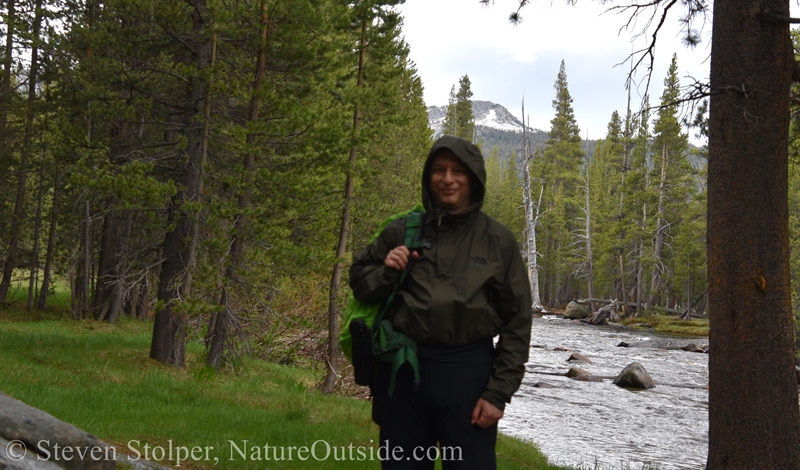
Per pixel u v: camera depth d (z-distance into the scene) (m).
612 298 73.62
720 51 7.27
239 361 15.61
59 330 19.39
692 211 57.03
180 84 15.37
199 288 14.48
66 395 9.09
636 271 63.38
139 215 18.70
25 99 25.56
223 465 6.22
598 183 75.12
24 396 8.40
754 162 6.98
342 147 14.65
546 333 41.69
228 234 14.37
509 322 3.04
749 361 6.87
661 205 57.53
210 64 13.85
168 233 14.58
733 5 7.20
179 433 7.55
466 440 2.94
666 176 57.59
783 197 7.05
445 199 3.10
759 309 6.88
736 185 7.03
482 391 2.98
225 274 14.87
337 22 16.19
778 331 6.88
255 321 16.23
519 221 76.69
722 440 6.99
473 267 2.99
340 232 17.02
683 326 49.47
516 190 80.56
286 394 13.48
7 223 27.58
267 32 14.14
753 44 7.08
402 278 3.03
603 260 64.62
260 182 14.39
